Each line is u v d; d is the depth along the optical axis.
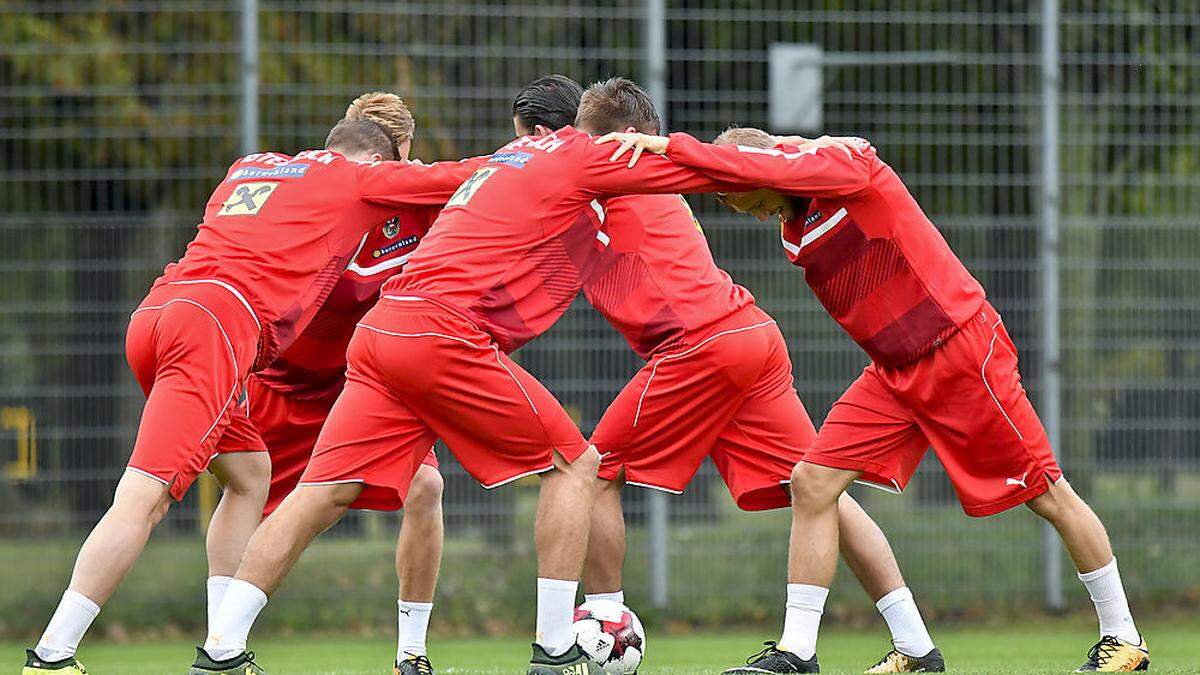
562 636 19.06
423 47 36.09
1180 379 36.78
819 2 37.56
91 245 35.69
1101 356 36.66
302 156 20.91
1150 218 36.84
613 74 36.75
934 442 21.03
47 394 35.66
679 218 22.30
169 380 19.59
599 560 22.20
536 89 22.28
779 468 22.16
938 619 36.56
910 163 36.69
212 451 19.77
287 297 20.17
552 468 19.25
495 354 18.84
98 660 32.44
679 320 21.70
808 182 19.56
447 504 36.03
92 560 18.88
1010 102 36.59
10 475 35.66
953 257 20.83
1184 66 36.97
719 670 24.42
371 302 21.94
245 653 18.73
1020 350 36.41
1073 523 21.41
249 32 35.03
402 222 21.95
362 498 19.52
